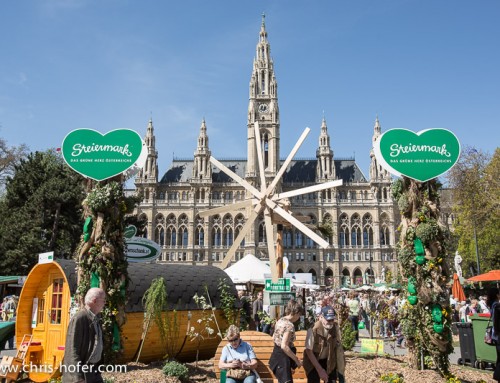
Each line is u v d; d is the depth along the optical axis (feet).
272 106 433.48
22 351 52.31
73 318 27.43
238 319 66.69
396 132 54.80
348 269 420.36
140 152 51.57
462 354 71.46
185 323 60.18
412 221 53.88
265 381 44.32
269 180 418.10
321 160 445.37
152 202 420.36
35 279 56.39
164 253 412.57
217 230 419.74
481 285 184.55
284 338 34.27
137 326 55.88
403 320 53.11
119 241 50.49
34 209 189.47
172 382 46.73
